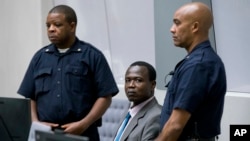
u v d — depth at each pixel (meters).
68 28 4.73
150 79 4.91
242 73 7.00
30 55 9.23
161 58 7.48
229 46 7.12
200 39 4.09
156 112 4.69
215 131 4.12
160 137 4.03
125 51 8.57
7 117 3.88
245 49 6.93
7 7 9.41
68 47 4.86
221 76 4.04
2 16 9.42
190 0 7.08
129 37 8.48
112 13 8.69
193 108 3.89
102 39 8.90
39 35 9.09
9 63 9.46
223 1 7.11
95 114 4.69
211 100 4.02
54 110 4.73
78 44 4.90
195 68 3.93
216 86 3.98
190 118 4.01
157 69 7.54
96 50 4.90
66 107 4.70
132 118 4.75
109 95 4.83
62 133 2.51
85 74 4.77
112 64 8.79
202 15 4.06
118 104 6.99
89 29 9.07
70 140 2.40
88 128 4.75
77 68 4.76
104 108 4.77
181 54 7.21
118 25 8.62
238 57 7.03
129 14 8.44
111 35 8.75
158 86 7.49
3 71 9.51
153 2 7.96
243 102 6.57
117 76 8.70
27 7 9.23
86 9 9.06
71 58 4.81
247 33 6.88
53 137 2.49
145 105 4.82
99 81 4.78
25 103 3.84
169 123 3.95
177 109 3.92
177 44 4.16
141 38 8.29
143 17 8.23
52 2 9.23
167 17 7.37
